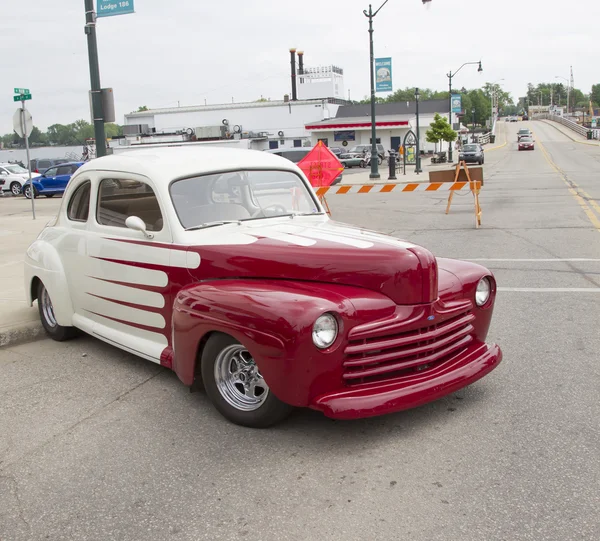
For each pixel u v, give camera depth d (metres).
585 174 29.81
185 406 4.50
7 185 33.22
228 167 4.99
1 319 6.59
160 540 2.95
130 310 4.98
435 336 3.94
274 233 4.55
